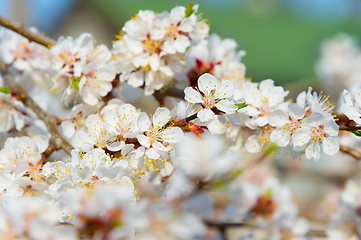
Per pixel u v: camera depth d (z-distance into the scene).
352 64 1.62
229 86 0.66
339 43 1.72
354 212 0.76
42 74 0.78
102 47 0.72
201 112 0.66
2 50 0.78
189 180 0.75
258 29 3.62
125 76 0.72
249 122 0.69
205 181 0.79
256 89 0.70
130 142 0.67
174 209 0.69
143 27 0.72
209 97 0.66
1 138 0.77
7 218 0.64
